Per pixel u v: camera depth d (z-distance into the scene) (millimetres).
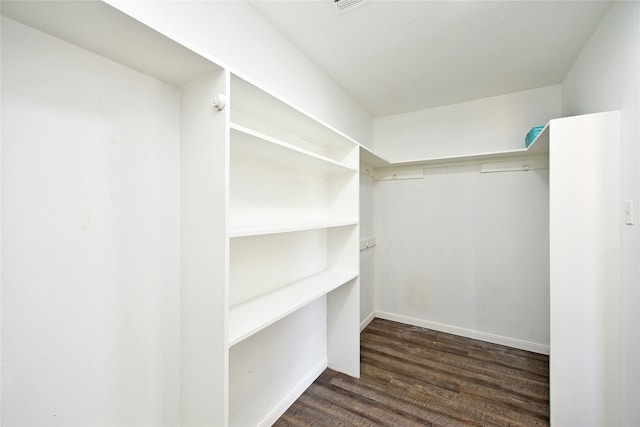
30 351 787
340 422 1668
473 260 2875
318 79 2191
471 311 2879
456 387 2004
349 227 2139
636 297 1289
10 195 750
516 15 1628
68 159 849
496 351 2568
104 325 935
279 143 1263
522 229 2668
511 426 1629
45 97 804
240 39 1468
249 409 1519
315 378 2109
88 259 895
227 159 978
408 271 3207
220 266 983
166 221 1102
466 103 2887
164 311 1101
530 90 2607
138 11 1022
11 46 748
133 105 1000
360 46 1925
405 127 3199
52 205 820
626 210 1365
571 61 2119
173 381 1135
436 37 1833
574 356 1512
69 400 860
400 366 2293
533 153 2490
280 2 1516
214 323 1006
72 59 853
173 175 1124
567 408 1528
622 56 1423
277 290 1673
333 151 2195
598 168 1476
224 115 975
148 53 898
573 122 1530
